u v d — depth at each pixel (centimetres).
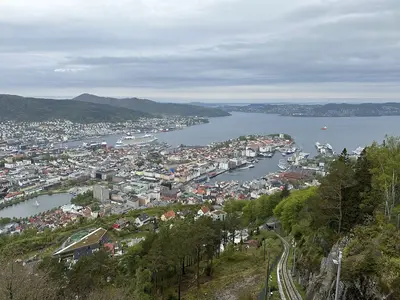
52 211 19775
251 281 6291
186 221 12650
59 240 12938
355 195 5112
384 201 5050
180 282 6975
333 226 5316
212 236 7525
